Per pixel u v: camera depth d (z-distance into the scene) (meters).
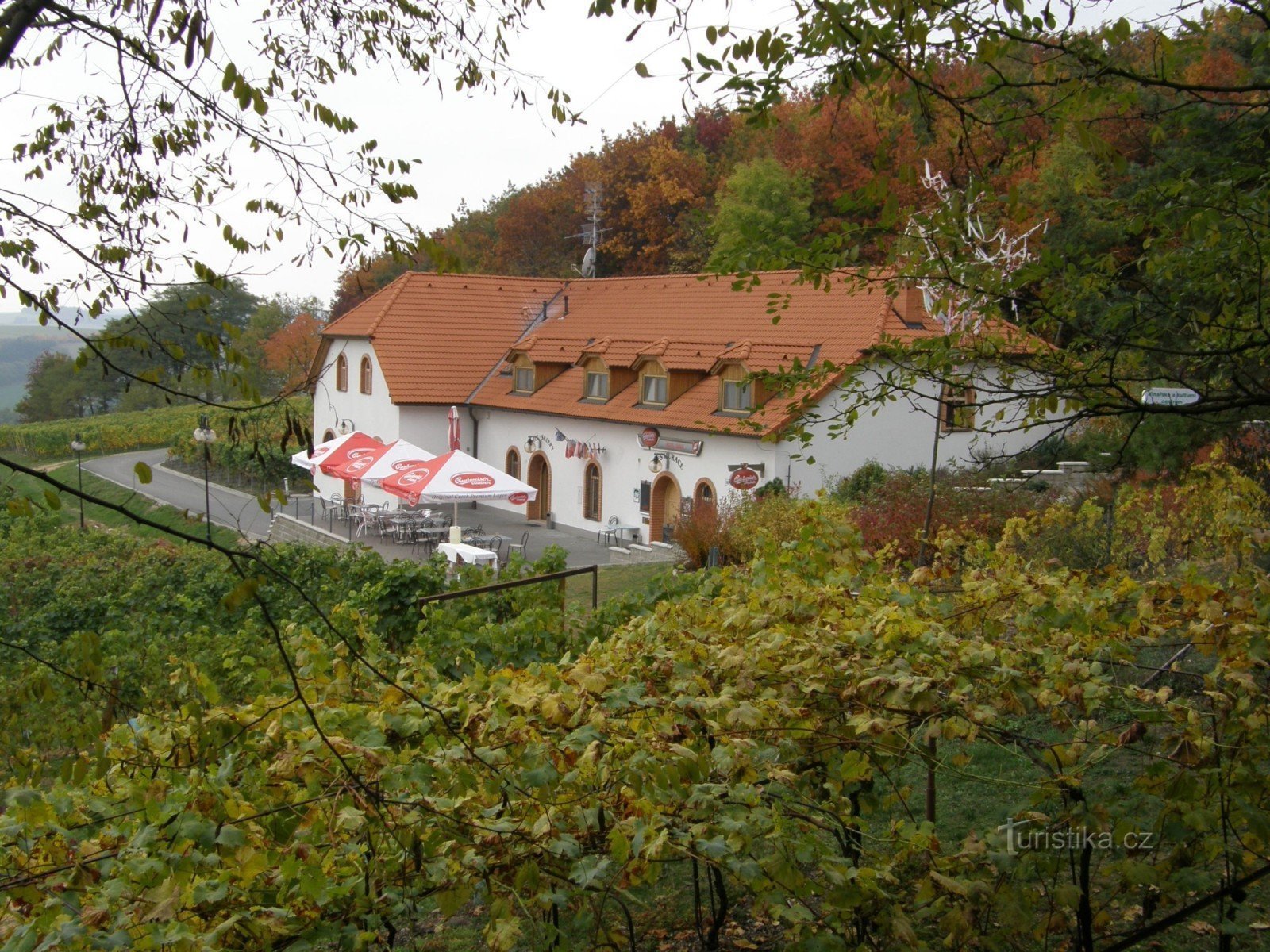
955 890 4.06
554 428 35.56
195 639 12.40
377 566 15.94
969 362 6.34
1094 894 5.54
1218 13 5.69
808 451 27.25
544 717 4.07
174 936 3.32
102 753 3.57
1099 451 7.96
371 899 3.85
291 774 3.96
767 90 4.84
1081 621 5.00
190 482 50.25
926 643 4.71
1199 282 6.34
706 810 3.81
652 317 36.22
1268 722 4.34
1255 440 11.72
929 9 4.79
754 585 5.96
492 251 62.91
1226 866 4.61
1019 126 5.32
